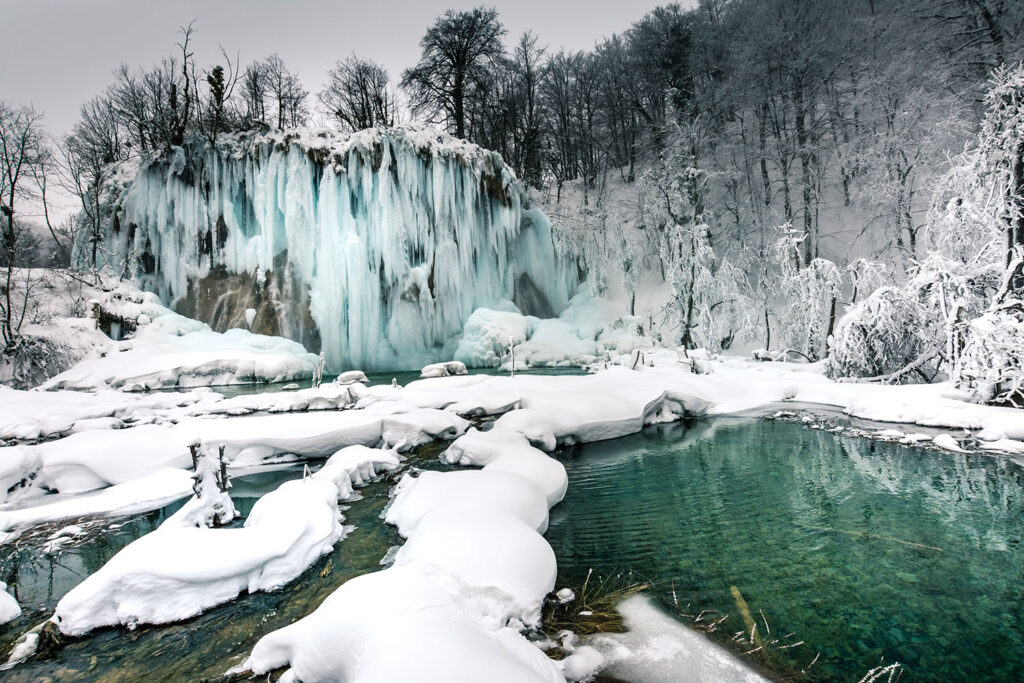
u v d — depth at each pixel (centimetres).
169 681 296
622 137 3562
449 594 320
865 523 535
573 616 358
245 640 335
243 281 1995
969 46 1903
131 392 1408
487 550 375
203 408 1023
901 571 426
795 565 441
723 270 2127
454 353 2284
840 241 2295
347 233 2042
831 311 1775
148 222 2016
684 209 2444
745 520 551
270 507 478
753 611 365
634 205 2784
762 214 2472
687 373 1417
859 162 2220
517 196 2602
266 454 772
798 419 1074
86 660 321
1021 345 896
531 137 3434
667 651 313
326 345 1994
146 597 362
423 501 518
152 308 1831
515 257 2647
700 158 2583
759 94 2641
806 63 2452
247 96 3042
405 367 2180
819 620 353
